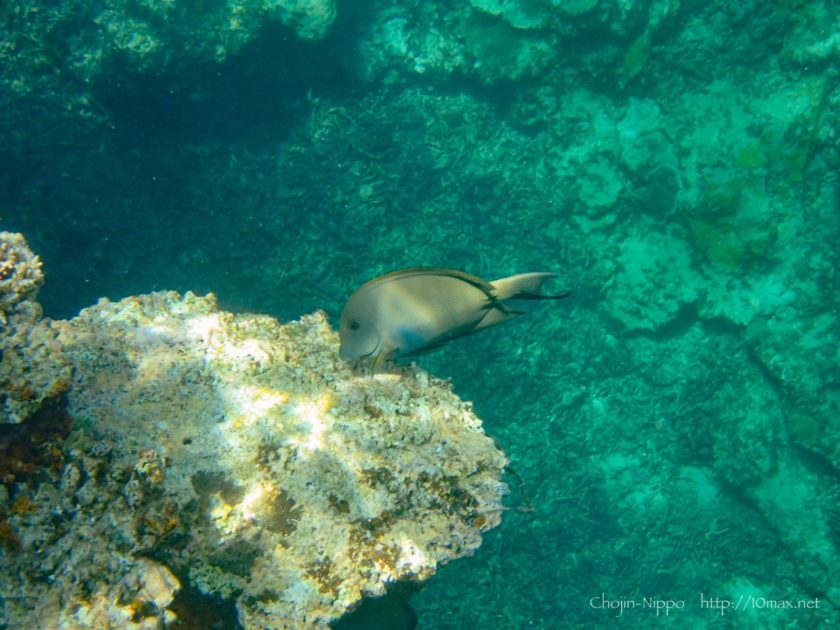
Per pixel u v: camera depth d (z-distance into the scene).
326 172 2.08
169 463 0.59
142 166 2.07
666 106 2.02
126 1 1.69
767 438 1.90
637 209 2.07
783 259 1.82
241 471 0.61
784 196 1.81
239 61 1.88
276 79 2.05
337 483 0.62
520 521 1.92
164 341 0.68
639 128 2.06
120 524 0.54
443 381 0.74
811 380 1.75
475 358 1.88
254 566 0.58
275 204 2.05
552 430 2.06
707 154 1.92
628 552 2.03
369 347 0.58
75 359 0.63
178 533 0.57
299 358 0.70
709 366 2.03
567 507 2.00
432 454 0.66
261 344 0.69
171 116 2.05
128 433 0.60
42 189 1.94
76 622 0.50
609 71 2.03
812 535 1.84
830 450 1.72
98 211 2.02
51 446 0.57
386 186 2.04
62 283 1.93
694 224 1.89
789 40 1.85
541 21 1.94
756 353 1.87
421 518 0.63
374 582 0.59
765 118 1.86
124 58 1.75
